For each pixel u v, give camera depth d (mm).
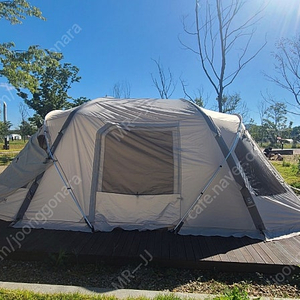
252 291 2750
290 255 3248
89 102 4793
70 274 3037
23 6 11375
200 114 4406
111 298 2336
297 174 10477
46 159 4207
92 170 4141
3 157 17359
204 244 3555
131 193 4055
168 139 4207
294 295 2695
